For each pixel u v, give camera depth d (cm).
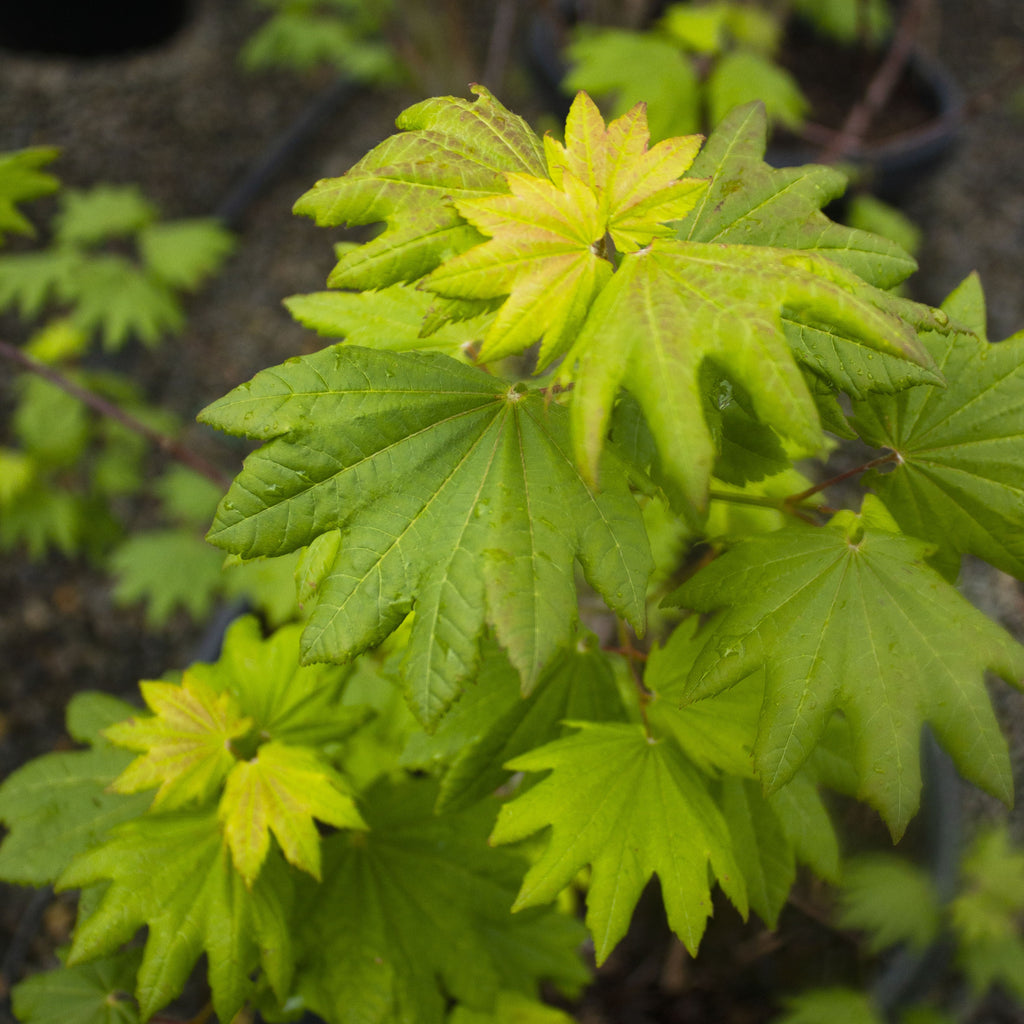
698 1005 65
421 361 39
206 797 43
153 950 41
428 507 38
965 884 57
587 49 76
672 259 36
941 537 41
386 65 123
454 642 37
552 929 50
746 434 40
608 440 39
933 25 142
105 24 145
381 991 44
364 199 37
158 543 85
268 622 60
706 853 40
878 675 39
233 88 150
